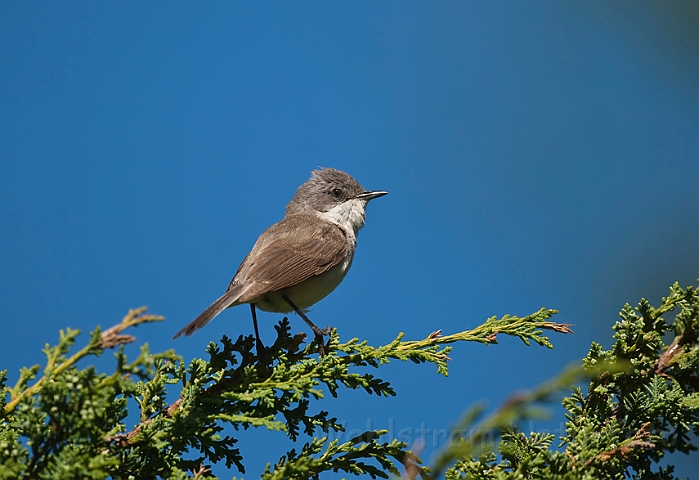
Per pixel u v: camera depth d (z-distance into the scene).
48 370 6.29
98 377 6.27
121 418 6.94
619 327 8.34
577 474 7.27
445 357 8.89
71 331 6.38
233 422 7.34
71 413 6.15
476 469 7.57
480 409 5.06
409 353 8.93
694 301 8.39
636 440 7.72
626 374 8.16
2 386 7.55
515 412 5.14
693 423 7.99
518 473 7.08
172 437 7.23
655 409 8.00
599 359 8.26
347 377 8.45
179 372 8.13
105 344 6.15
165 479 7.43
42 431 6.22
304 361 8.75
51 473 5.93
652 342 8.21
